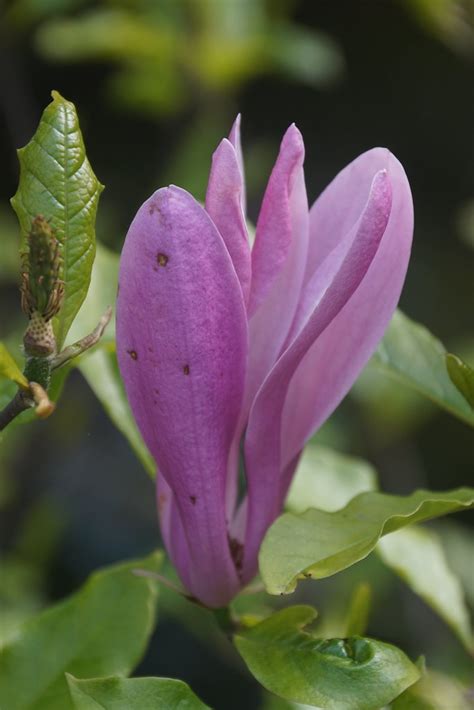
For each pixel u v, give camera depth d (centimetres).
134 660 58
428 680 57
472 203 212
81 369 60
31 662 58
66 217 49
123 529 190
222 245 47
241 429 51
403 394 141
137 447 60
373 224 48
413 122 216
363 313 50
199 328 48
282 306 50
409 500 51
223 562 51
